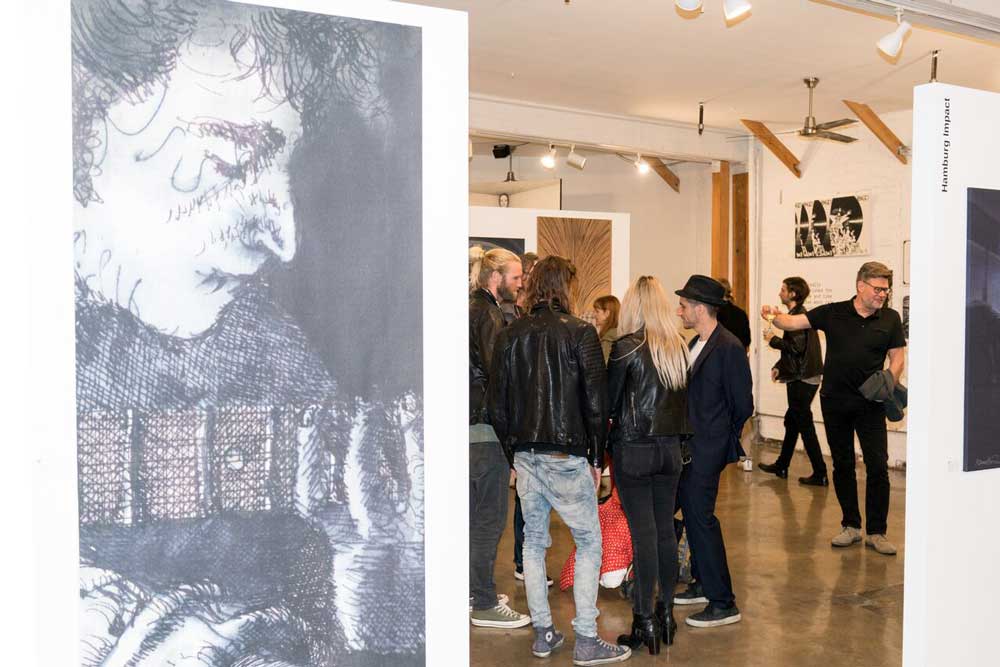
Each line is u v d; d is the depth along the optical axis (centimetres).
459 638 164
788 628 368
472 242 687
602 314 550
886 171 798
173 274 140
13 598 131
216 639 144
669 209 1060
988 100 249
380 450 156
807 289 658
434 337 159
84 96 133
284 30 146
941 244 243
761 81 702
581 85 731
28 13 129
